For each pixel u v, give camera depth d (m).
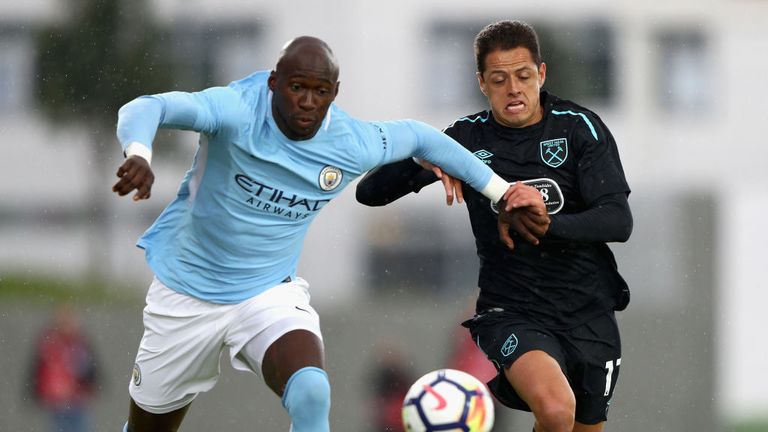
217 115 17.59
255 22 63.59
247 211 18.58
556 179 20.02
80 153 64.44
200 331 19.50
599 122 20.27
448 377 19.95
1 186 63.06
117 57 65.50
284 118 17.78
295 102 17.47
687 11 64.06
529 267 20.23
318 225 55.94
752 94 63.59
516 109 19.75
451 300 54.72
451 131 20.92
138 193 15.71
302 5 62.41
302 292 19.94
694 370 53.47
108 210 62.19
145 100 16.86
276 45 63.38
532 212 18.95
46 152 64.25
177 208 19.56
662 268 55.31
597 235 19.31
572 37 63.72
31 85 65.31
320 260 55.59
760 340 54.84
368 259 55.78
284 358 18.33
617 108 63.56
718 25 64.31
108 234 61.38
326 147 18.34
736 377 54.66
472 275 55.59
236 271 19.22
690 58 63.88
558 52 63.53
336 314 53.53
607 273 20.64
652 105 63.53
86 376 48.44
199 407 49.41
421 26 61.62
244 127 17.83
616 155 20.19
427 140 19.42
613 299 20.83
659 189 58.31
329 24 61.88
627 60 63.78
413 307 53.75
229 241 18.86
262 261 19.33
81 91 65.19
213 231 18.84
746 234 56.06
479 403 19.73
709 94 63.69
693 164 62.16
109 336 52.38
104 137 64.88
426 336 52.66
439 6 61.69
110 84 65.44
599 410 21.19
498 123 20.38
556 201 20.03
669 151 62.50
